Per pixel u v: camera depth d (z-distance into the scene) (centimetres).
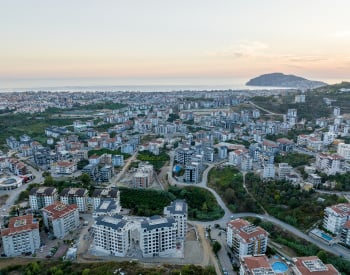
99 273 19825
